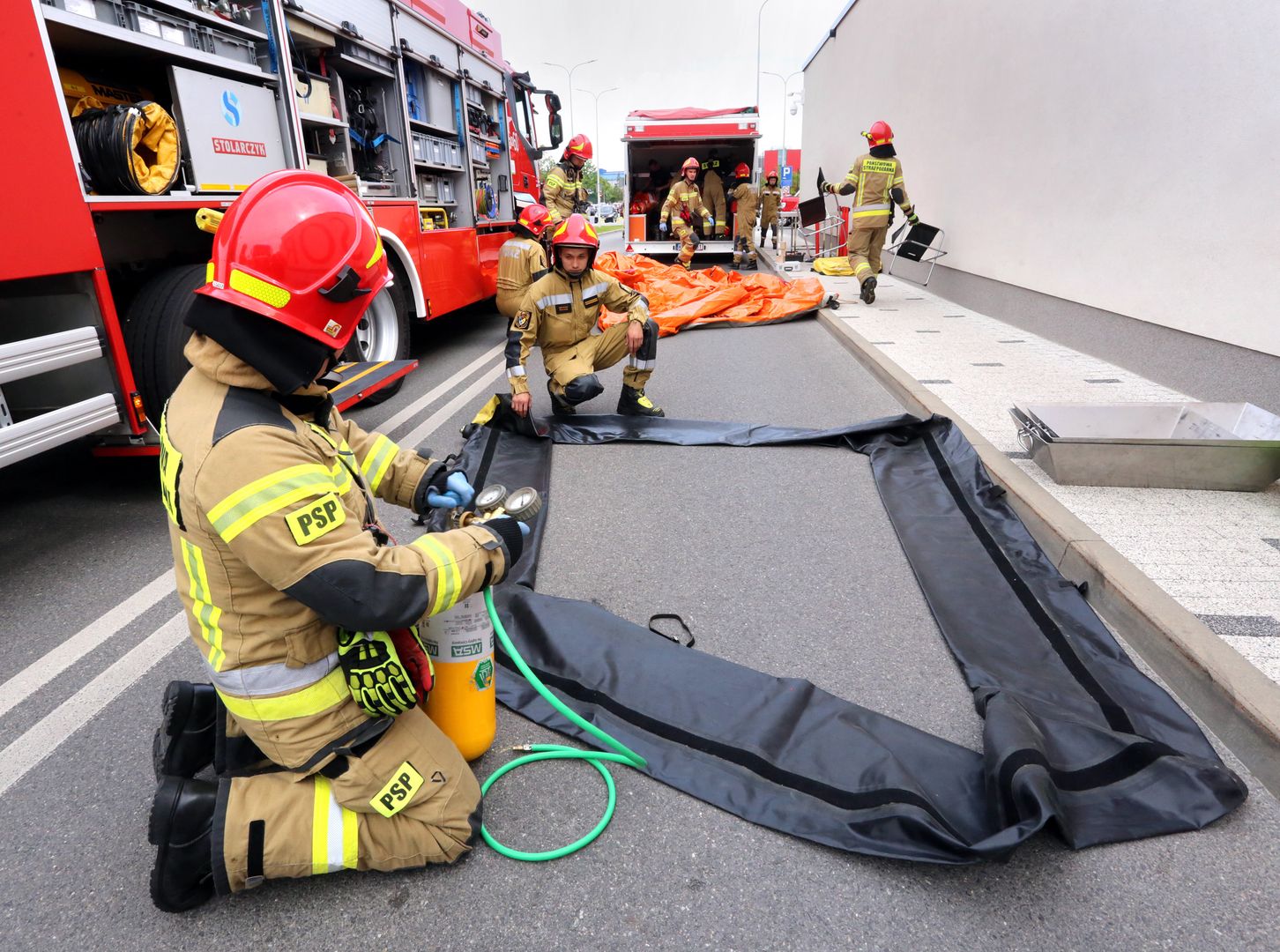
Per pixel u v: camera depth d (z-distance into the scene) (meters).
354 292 1.54
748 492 4.10
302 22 4.97
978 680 2.48
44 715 2.43
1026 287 7.79
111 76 4.02
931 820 1.85
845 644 2.75
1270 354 4.59
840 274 13.22
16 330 3.32
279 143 4.66
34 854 1.93
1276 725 2.08
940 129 10.32
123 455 3.84
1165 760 2.05
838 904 1.76
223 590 1.55
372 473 2.07
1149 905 1.74
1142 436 4.09
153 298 3.84
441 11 7.23
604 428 5.06
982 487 3.82
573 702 2.42
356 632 1.66
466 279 7.70
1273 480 3.68
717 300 9.23
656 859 1.89
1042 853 1.88
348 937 1.70
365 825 1.73
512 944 1.68
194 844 1.67
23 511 3.99
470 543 1.75
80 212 3.27
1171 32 5.45
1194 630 2.54
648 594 3.10
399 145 6.45
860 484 4.18
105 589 3.20
